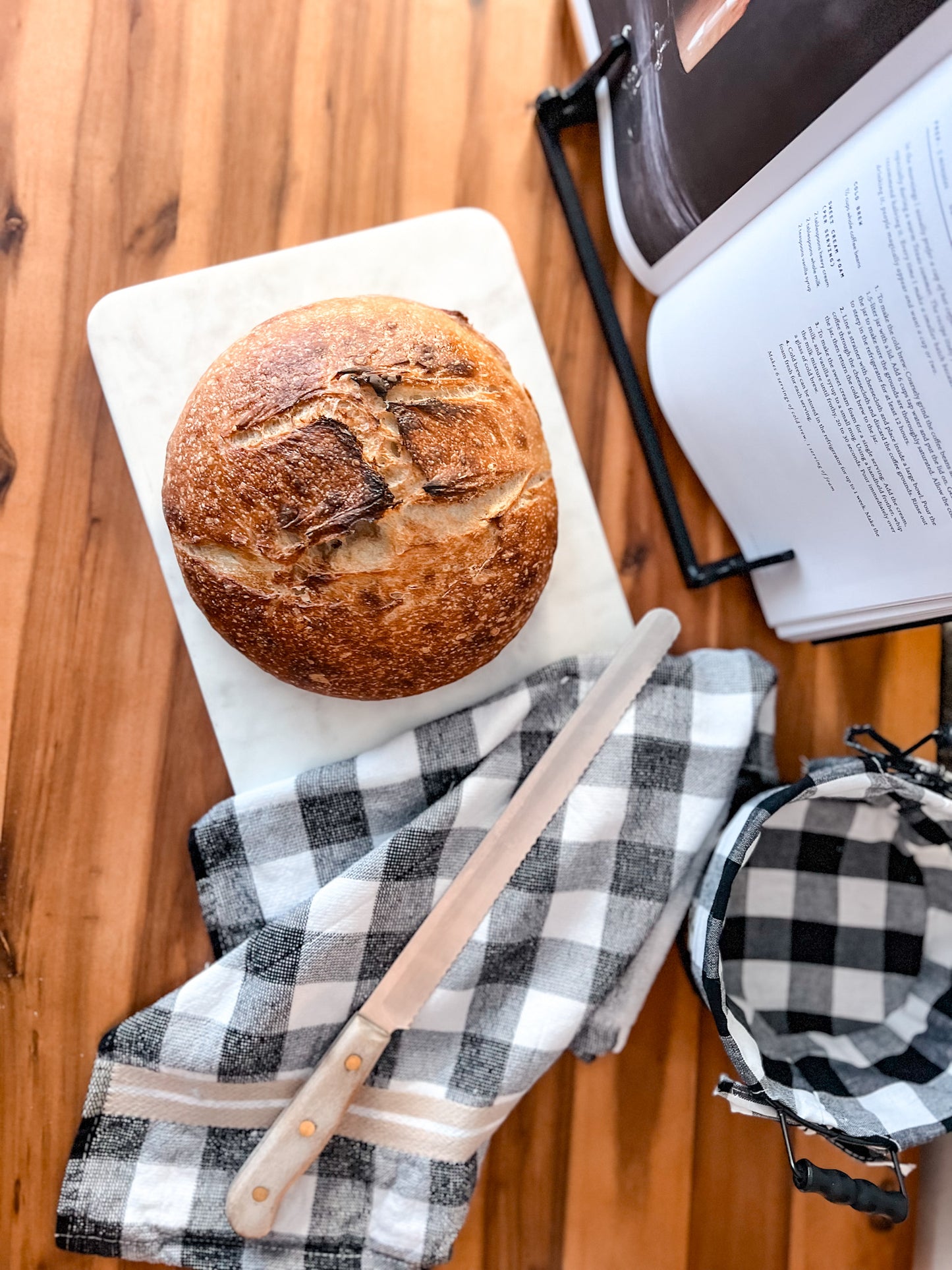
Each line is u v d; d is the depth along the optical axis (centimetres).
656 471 52
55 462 50
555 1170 51
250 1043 48
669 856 51
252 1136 49
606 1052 51
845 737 49
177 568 50
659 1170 52
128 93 50
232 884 50
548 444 52
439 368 44
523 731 50
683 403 50
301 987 48
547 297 53
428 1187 48
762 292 42
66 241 50
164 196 51
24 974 49
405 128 52
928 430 38
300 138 51
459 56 52
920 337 36
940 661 54
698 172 44
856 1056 50
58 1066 49
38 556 50
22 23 49
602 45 49
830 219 38
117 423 50
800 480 45
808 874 51
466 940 49
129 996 50
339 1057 47
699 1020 53
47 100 50
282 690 51
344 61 51
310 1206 49
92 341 49
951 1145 51
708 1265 51
